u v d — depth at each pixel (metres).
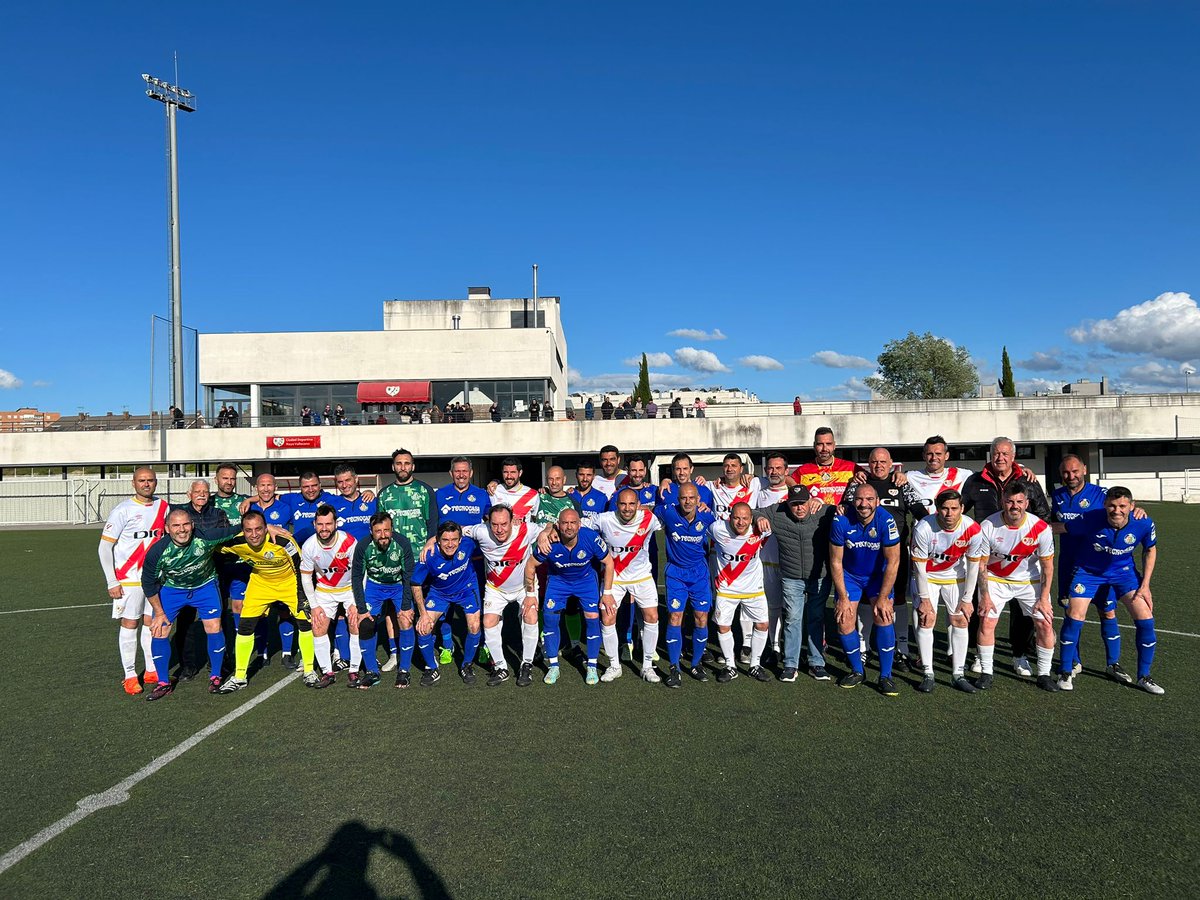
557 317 37.91
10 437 29.08
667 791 3.82
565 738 4.62
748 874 3.03
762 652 6.45
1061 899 2.83
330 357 31.41
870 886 2.93
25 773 4.20
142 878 3.09
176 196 32.72
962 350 51.84
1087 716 4.87
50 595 10.73
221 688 5.76
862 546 5.59
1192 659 6.18
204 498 6.09
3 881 3.08
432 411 29.38
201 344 31.08
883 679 5.47
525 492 7.25
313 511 7.17
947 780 3.90
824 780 3.93
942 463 6.32
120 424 29.72
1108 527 5.36
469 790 3.88
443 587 6.00
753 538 5.80
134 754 4.47
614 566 5.94
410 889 2.98
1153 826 3.38
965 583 5.54
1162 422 27.48
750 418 28.14
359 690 5.80
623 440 28.25
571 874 3.06
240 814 3.66
